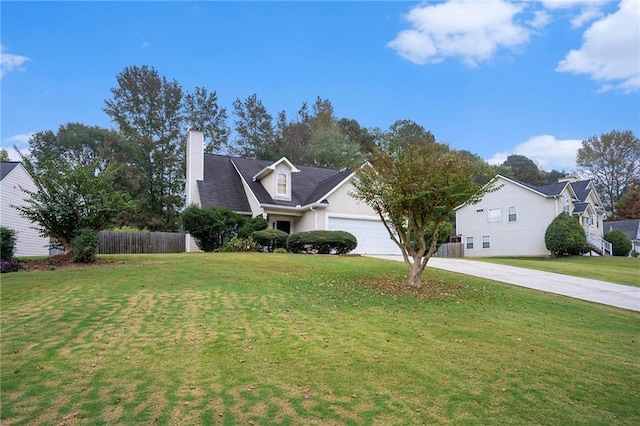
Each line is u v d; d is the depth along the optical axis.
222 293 8.43
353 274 11.71
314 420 3.46
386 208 10.12
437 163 9.54
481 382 4.40
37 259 12.32
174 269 10.96
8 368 4.40
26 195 18.89
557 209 28.70
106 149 35.94
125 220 34.44
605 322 7.64
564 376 4.68
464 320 7.20
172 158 38.12
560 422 3.59
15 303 7.17
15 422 3.30
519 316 7.77
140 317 6.48
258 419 3.45
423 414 3.64
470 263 17.33
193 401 3.75
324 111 48.53
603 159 52.56
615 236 31.30
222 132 42.56
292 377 4.37
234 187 24.14
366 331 6.22
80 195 11.94
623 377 4.72
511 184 31.41
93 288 8.44
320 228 21.25
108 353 4.92
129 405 3.64
